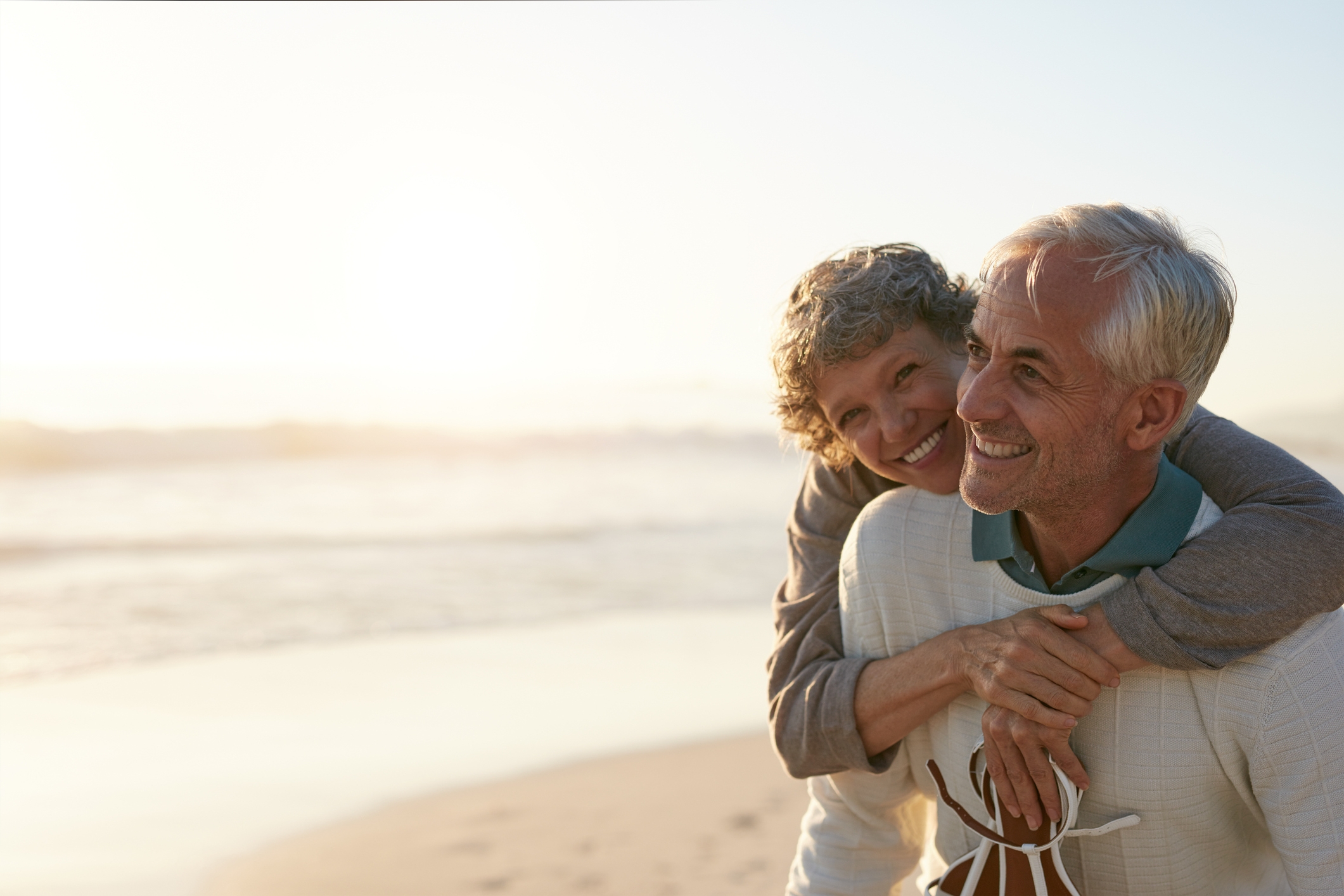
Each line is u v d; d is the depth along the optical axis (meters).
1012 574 1.50
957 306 1.81
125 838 4.29
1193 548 1.34
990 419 1.32
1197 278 1.26
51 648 7.68
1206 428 1.56
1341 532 1.32
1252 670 1.33
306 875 3.96
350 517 15.45
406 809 4.59
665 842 4.24
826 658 1.72
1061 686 1.37
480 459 22.70
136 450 20.12
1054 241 1.28
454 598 9.66
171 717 5.95
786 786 4.89
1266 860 1.54
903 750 1.67
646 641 7.81
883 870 1.74
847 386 1.79
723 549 12.84
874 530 1.66
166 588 10.24
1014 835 1.48
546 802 4.67
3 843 4.22
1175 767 1.39
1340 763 1.32
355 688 6.55
